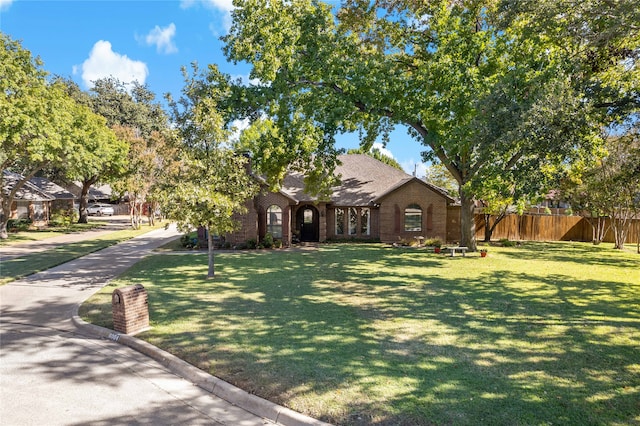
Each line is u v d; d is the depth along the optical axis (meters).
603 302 10.71
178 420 4.97
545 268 16.47
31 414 5.09
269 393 5.41
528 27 12.70
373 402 5.11
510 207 29.06
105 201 71.31
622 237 24.52
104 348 7.51
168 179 14.29
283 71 17.16
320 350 7.00
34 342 7.84
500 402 5.12
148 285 12.77
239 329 8.20
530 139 10.48
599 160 21.08
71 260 18.31
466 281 13.57
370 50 20.47
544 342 7.51
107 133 35.53
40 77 27.20
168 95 22.48
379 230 27.58
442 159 21.14
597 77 12.51
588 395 5.36
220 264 17.17
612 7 10.40
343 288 12.35
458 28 18.17
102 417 5.03
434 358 6.66
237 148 15.20
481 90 16.48
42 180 44.09
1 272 15.02
